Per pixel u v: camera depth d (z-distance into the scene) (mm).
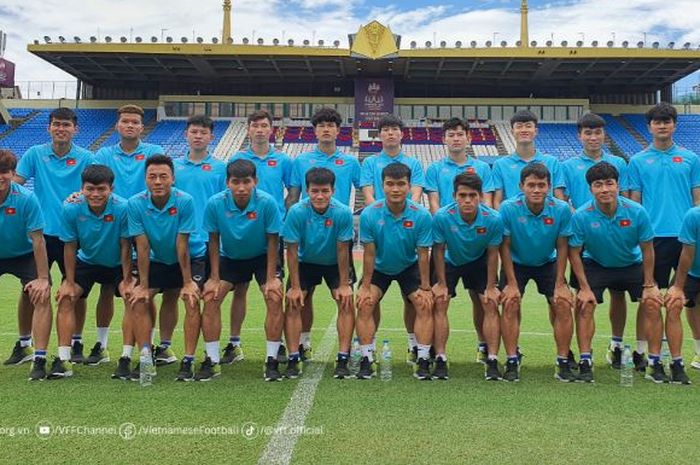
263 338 5781
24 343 4602
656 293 4145
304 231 4293
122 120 5082
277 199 5445
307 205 4285
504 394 3707
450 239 4320
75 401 3490
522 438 2900
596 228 4242
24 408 3344
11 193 4176
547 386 3930
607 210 4215
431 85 27938
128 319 4168
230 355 4766
